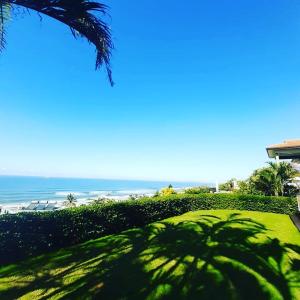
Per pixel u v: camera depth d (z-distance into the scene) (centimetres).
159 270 665
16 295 529
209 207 2009
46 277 623
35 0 395
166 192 2252
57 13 412
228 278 612
